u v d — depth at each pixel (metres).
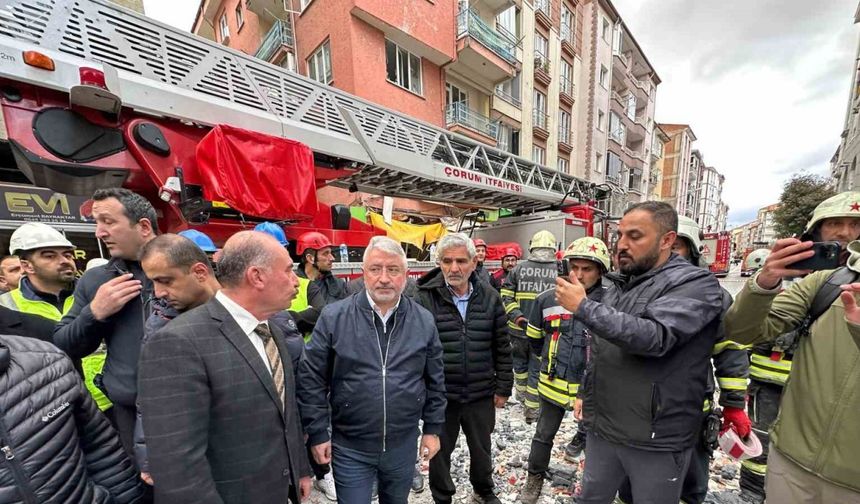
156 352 0.94
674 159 39.97
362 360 1.51
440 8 10.03
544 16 14.38
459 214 8.19
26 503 0.84
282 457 1.15
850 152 15.77
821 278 1.30
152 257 1.20
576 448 2.63
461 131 11.02
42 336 1.89
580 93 17.53
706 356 1.33
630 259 1.44
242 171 2.62
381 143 4.02
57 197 4.32
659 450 1.33
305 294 2.61
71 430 0.96
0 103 1.96
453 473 2.51
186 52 2.61
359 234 3.89
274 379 1.16
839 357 1.18
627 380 1.37
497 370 2.12
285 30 10.35
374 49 8.88
